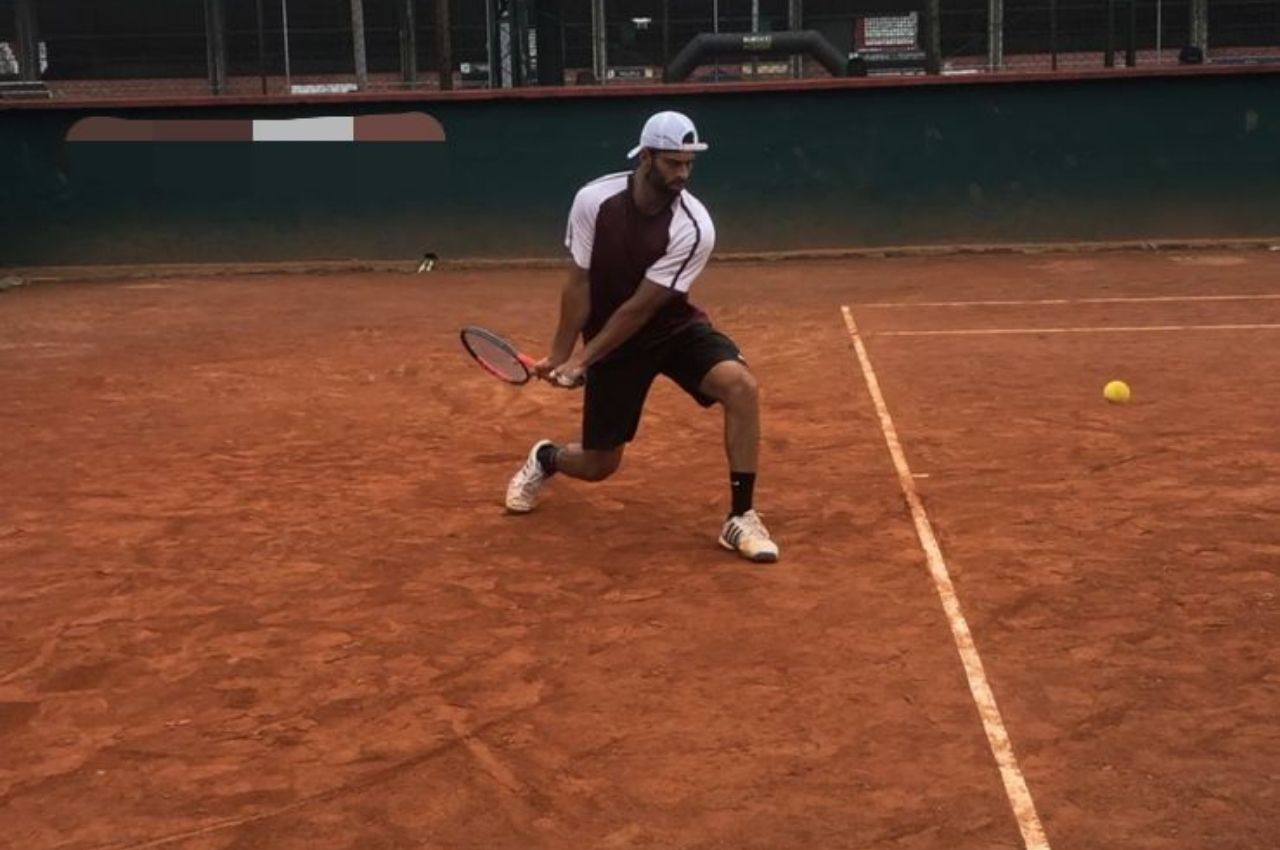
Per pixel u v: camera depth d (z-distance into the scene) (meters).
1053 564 6.02
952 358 10.86
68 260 18.28
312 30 29.94
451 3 30.25
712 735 4.54
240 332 13.13
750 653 5.16
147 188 18.20
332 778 4.30
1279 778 4.18
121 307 15.17
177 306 15.16
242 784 4.27
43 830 4.03
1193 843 3.84
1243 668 4.93
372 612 5.65
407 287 16.61
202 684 4.99
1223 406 8.89
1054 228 18.22
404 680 4.99
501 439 8.55
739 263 18.09
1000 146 18.06
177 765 4.39
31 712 4.79
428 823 4.03
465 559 6.27
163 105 18.02
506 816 4.06
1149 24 29.34
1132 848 3.82
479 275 17.77
